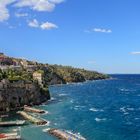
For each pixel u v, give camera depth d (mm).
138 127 119312
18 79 176125
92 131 111500
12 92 166500
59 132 104562
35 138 98000
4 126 116875
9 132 106188
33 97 183750
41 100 195000
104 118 140125
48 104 189500
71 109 168375
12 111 158375
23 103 173875
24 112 148500
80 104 193500
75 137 100938
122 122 130375
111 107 181125
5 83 163000
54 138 98125
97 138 100938
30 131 108062
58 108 171875
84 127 118375
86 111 161875
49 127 116062
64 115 146625
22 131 108125
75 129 114188
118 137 103000
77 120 133500
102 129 115062
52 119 134750
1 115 143625
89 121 131750
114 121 132625
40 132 106500
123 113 156750
